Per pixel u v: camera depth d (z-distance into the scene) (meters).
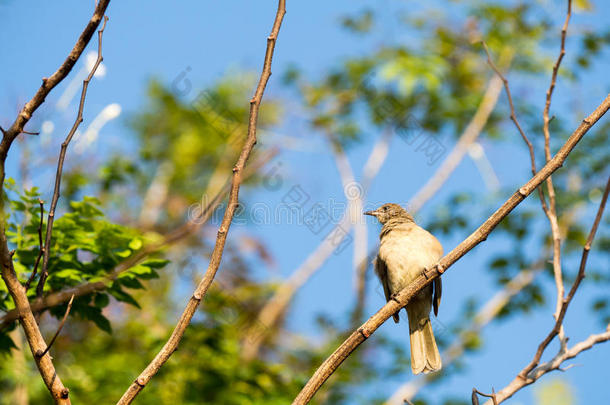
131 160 15.22
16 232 7.89
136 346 13.78
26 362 11.98
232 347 11.48
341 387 12.66
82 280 7.85
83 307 7.88
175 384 10.91
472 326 15.00
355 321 14.71
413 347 9.37
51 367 4.95
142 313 14.59
